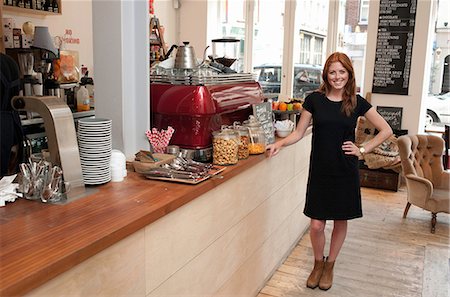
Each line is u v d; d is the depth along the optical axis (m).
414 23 5.67
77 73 4.69
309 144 4.04
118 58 2.26
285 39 6.48
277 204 3.28
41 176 1.71
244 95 2.89
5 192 1.66
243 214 2.65
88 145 1.88
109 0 2.21
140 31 2.30
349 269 3.45
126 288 1.60
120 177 2.05
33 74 3.91
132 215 1.59
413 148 4.57
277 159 3.20
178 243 1.93
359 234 4.18
